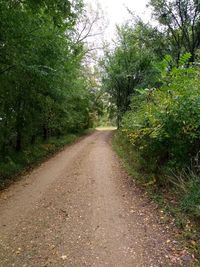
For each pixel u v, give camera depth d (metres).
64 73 11.73
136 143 9.80
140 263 3.81
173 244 4.27
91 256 4.04
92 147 18.89
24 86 10.98
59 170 10.71
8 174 9.77
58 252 4.18
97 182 8.51
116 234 4.75
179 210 5.32
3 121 12.52
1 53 8.28
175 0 15.98
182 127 5.98
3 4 7.30
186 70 6.60
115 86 26.91
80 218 5.52
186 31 16.28
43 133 19.81
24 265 3.83
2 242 4.55
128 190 7.50
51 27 9.38
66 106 20.34
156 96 7.43
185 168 6.05
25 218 5.59
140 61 23.12
